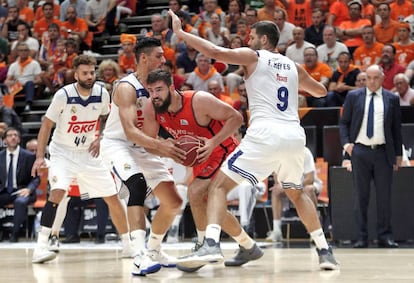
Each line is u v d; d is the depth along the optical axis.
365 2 13.63
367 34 12.23
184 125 5.46
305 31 13.11
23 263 6.89
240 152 5.38
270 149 5.34
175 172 10.04
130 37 10.23
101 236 10.17
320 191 10.00
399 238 9.05
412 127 9.84
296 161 5.51
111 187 7.48
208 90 11.05
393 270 5.73
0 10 16.53
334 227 9.16
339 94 11.37
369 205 9.10
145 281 4.98
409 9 13.41
